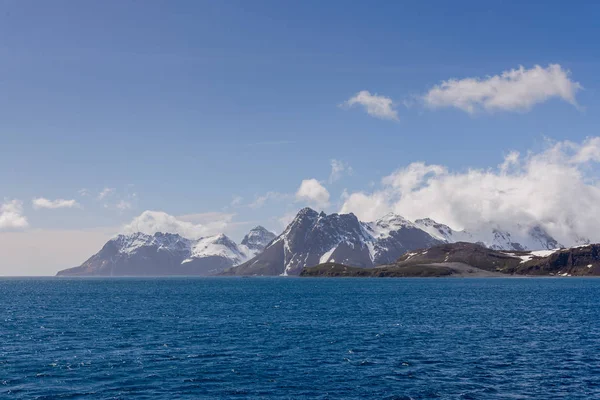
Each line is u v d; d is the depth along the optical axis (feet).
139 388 197.88
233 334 329.31
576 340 304.91
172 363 239.09
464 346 284.61
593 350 271.69
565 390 195.11
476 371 224.12
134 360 245.45
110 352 265.34
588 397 186.80
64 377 213.66
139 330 348.59
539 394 190.29
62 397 186.91
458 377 213.87
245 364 237.25
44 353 262.47
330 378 212.43
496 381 207.72
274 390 195.31
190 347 280.51
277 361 243.81
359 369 228.02
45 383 204.64
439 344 291.17
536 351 269.03
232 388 197.98
